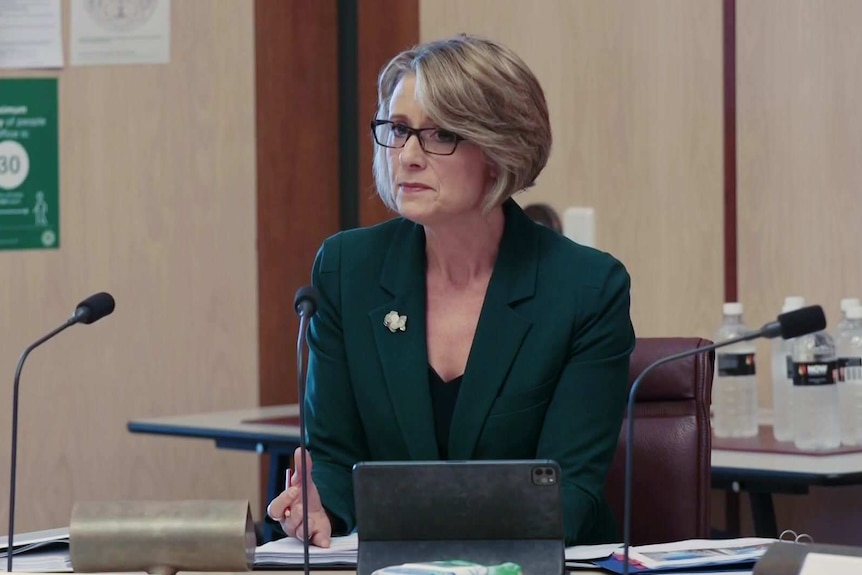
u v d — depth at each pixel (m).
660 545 4.24
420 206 4.62
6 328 10.05
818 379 7.14
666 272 9.61
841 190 8.82
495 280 4.84
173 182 10.41
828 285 8.88
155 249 10.38
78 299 10.22
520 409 4.72
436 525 3.71
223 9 10.51
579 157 10.00
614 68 9.84
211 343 10.53
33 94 10.13
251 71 10.59
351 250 5.09
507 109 4.59
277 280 10.73
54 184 10.18
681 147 9.52
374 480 3.70
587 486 4.60
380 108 4.81
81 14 10.24
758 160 9.18
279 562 4.03
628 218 9.78
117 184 10.30
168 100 10.38
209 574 3.96
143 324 10.38
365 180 11.00
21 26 10.14
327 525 4.38
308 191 10.92
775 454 6.95
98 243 10.28
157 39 10.34
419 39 10.82
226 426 8.41
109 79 10.28
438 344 4.87
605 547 4.25
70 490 10.20
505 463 3.65
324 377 4.97
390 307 4.91
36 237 10.13
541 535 3.68
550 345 4.73
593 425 4.69
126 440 10.34
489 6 10.46
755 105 9.19
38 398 10.12
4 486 10.01
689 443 5.41
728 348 7.79
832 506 8.63
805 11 8.96
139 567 3.60
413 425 4.78
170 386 10.45
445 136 4.59
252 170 10.60
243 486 10.52
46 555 4.12
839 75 8.82
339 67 11.05
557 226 8.85
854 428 7.30
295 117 10.84
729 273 9.31
